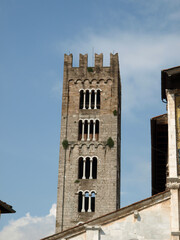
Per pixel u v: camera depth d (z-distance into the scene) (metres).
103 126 106.25
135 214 43.88
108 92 109.06
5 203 49.56
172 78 48.62
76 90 109.81
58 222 98.19
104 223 44.25
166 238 43.16
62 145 104.88
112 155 103.56
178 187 44.59
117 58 111.62
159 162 59.12
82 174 104.31
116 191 100.75
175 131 47.28
